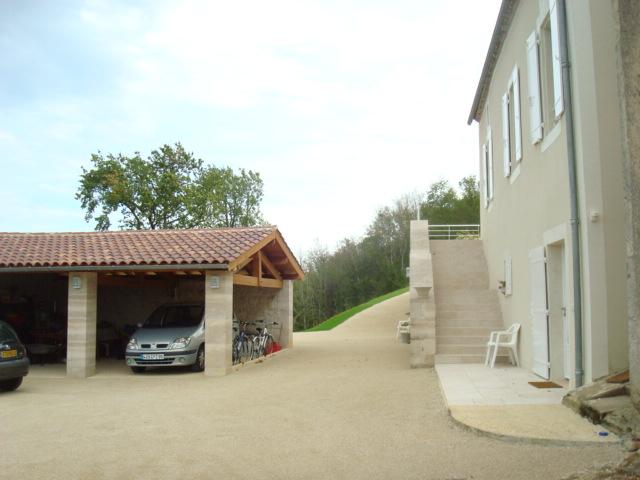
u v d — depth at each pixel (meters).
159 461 6.36
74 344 14.07
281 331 20.06
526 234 11.48
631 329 6.54
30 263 14.08
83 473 6.00
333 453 6.48
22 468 6.23
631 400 6.61
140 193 36.31
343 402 9.52
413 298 13.28
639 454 5.45
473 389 9.43
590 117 8.00
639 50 6.50
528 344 11.49
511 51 12.80
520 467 5.63
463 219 52.84
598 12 8.13
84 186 36.25
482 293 15.32
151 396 10.91
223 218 43.41
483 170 18.44
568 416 7.28
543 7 9.68
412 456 6.22
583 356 8.07
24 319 17.83
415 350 13.20
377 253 56.50
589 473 5.28
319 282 57.06
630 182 6.53
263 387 11.51
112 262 13.96
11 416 9.16
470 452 6.22
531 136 10.76
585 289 7.98
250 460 6.31
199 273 14.77
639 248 6.43
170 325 15.23
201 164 40.25
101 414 9.19
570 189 8.23
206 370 13.66
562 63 8.37
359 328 28.27
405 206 57.97
